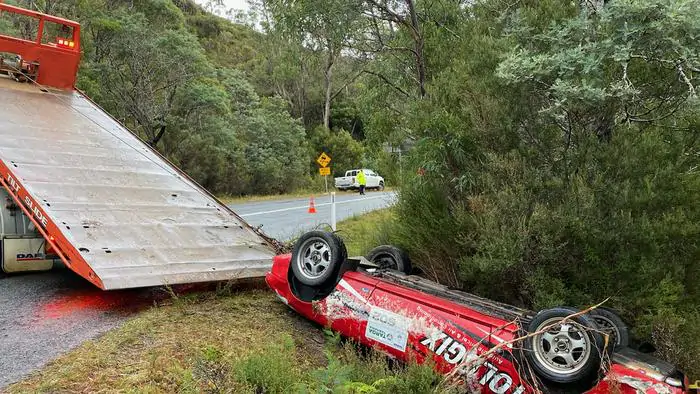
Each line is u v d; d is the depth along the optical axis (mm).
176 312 5840
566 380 4117
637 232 5480
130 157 8352
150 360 4469
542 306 5699
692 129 6035
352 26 10516
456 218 6746
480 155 6883
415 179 7535
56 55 9664
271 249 7727
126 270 5707
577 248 5828
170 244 6590
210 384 4184
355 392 4016
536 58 5863
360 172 36062
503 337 4531
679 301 5465
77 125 8594
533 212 5945
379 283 5504
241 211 21438
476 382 4523
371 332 5297
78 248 5684
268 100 49281
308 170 47125
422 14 10594
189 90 30641
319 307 5762
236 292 6961
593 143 6059
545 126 6512
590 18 6262
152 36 27000
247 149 39469
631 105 6133
